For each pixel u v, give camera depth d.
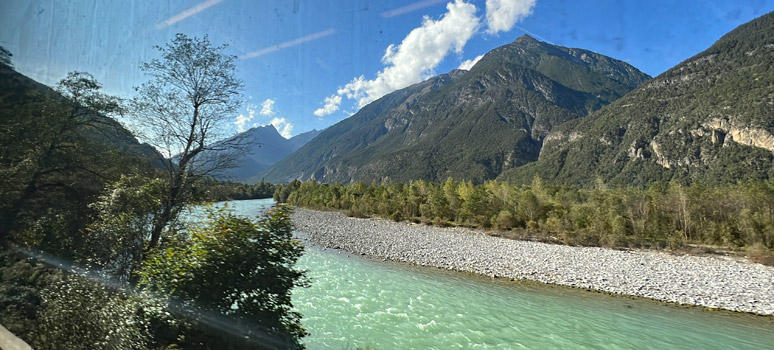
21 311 5.85
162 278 4.63
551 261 25.56
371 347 10.27
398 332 11.64
